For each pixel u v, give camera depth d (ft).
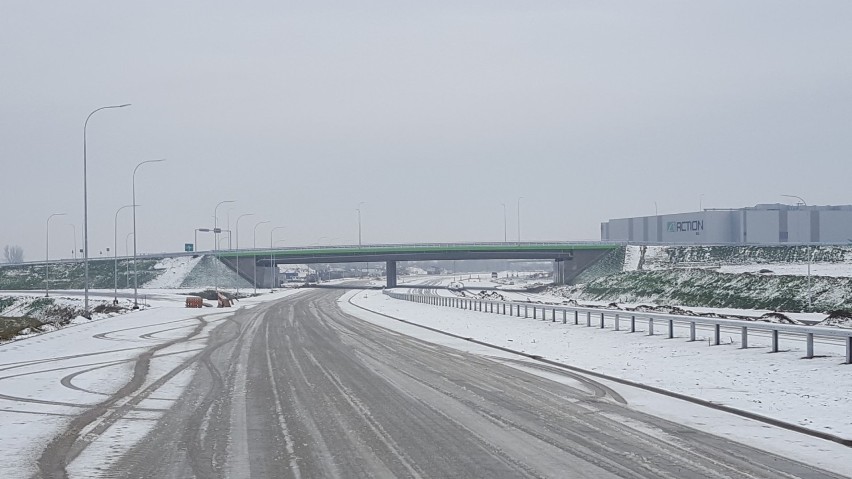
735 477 31.68
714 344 82.17
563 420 44.78
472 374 67.21
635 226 522.06
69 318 173.17
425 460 34.96
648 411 47.67
